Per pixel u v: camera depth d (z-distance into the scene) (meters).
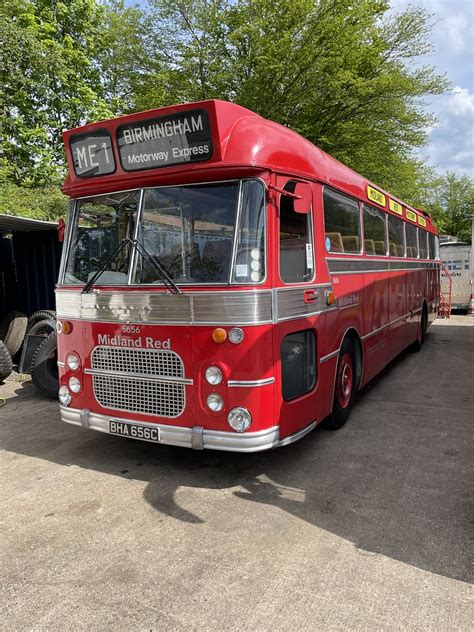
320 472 4.56
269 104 15.01
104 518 3.79
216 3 15.68
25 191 12.05
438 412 6.32
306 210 4.33
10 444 5.39
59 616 2.74
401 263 8.77
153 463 4.84
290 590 2.91
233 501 4.04
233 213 3.94
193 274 4.05
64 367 4.81
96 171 4.50
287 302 4.22
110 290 4.39
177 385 4.12
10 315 8.74
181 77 15.98
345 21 14.49
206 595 2.89
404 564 3.15
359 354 6.29
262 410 3.94
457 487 4.21
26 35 12.88
